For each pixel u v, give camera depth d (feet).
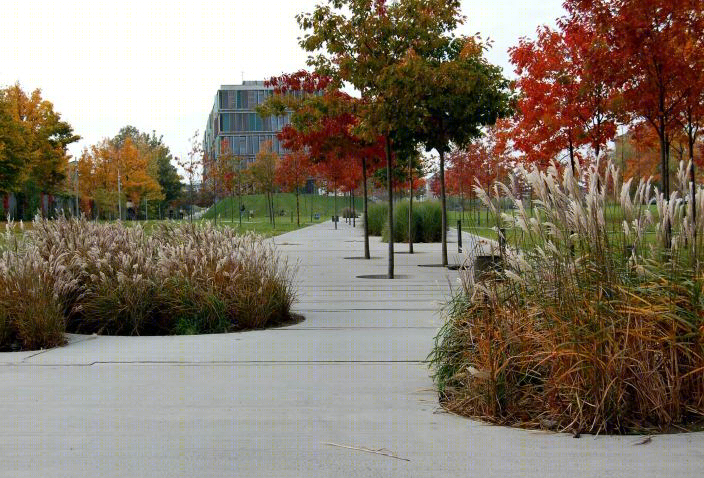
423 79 60.70
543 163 75.51
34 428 18.65
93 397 21.80
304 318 38.29
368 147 80.43
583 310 18.35
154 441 17.52
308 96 76.23
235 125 408.87
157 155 324.19
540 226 19.58
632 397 18.07
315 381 23.71
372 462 15.89
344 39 63.41
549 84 72.90
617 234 19.63
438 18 65.21
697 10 50.39
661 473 14.94
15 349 30.30
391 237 60.80
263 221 289.12
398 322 36.55
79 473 15.37
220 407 20.57
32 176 206.80
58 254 36.86
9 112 166.71
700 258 19.13
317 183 250.37
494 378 18.93
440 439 17.46
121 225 42.47
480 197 20.85
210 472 15.37
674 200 19.31
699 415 18.24
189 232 41.55
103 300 34.53
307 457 16.26
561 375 18.08
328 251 99.40
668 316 17.99
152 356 28.22
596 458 15.89
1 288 31.96
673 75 51.80
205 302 34.91
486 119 66.44
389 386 22.94
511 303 20.34
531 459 15.90
